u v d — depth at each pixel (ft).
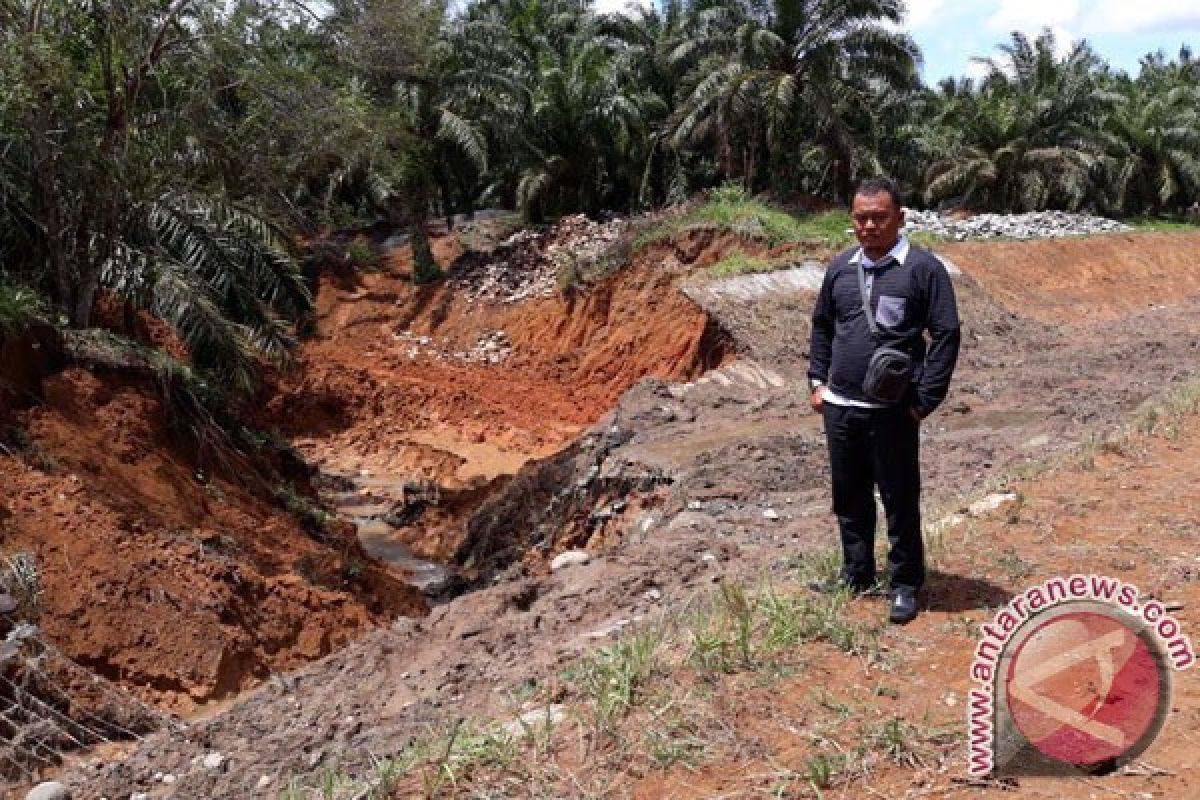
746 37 92.22
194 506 30.96
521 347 86.48
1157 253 96.78
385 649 21.21
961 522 20.35
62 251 36.73
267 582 28.35
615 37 121.08
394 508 53.47
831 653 14.56
